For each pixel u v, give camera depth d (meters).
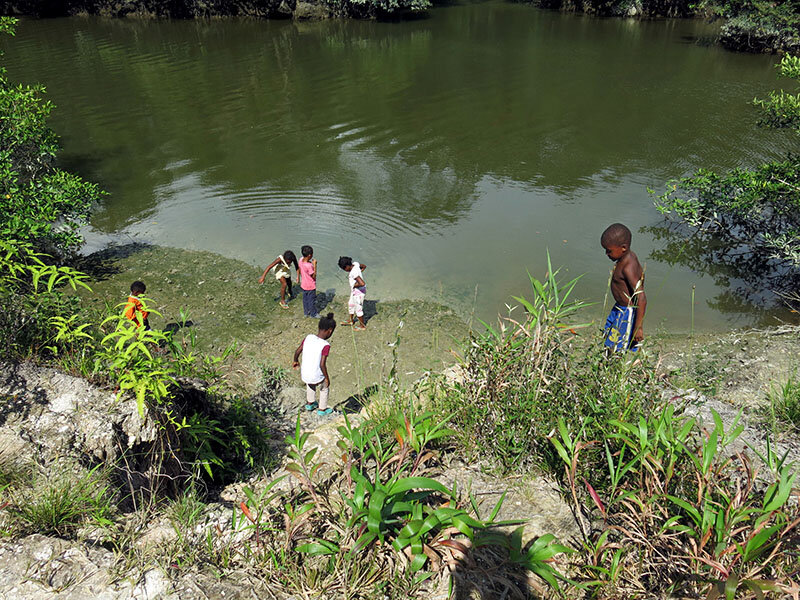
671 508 3.13
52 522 3.30
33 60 30.14
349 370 8.93
